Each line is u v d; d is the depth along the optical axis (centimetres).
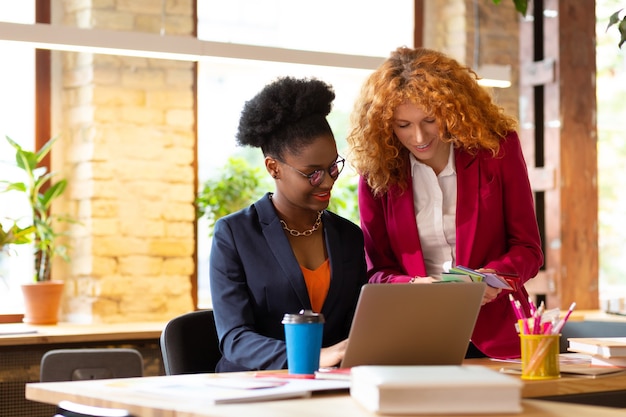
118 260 556
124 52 488
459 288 227
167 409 189
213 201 593
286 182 279
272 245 280
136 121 562
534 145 671
